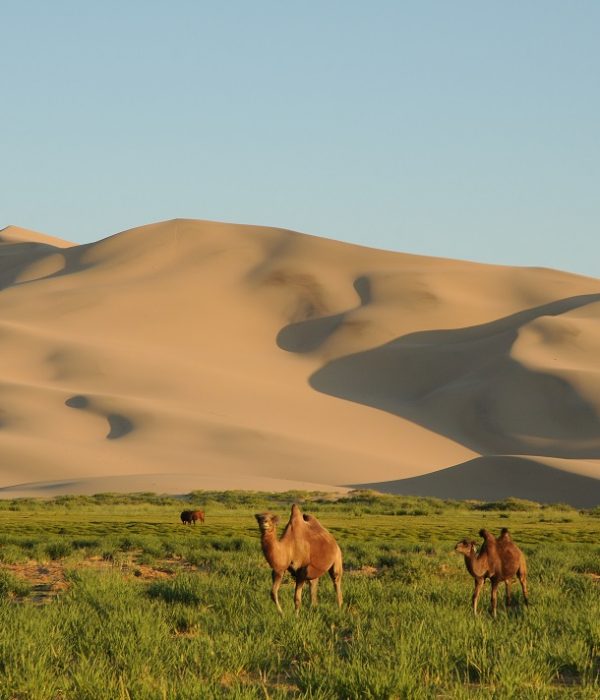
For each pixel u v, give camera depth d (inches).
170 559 3403.1
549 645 1551.4
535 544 4222.4
